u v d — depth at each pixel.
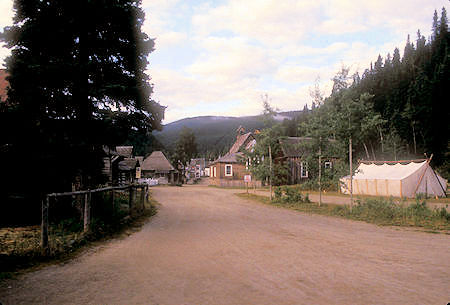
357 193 28.42
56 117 10.11
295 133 106.62
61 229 9.36
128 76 11.26
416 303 4.12
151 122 11.96
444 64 73.44
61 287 4.85
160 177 63.91
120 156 32.66
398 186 24.88
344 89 15.89
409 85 85.12
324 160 17.52
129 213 13.27
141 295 4.49
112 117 10.73
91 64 9.98
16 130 9.52
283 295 4.45
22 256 6.34
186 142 133.62
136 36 11.15
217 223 12.34
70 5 9.84
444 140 60.78
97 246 8.05
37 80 9.59
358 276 5.37
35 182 10.67
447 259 6.57
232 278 5.30
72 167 10.38
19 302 4.21
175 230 10.67
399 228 10.85
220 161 48.16
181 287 4.85
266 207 18.94
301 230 10.53
